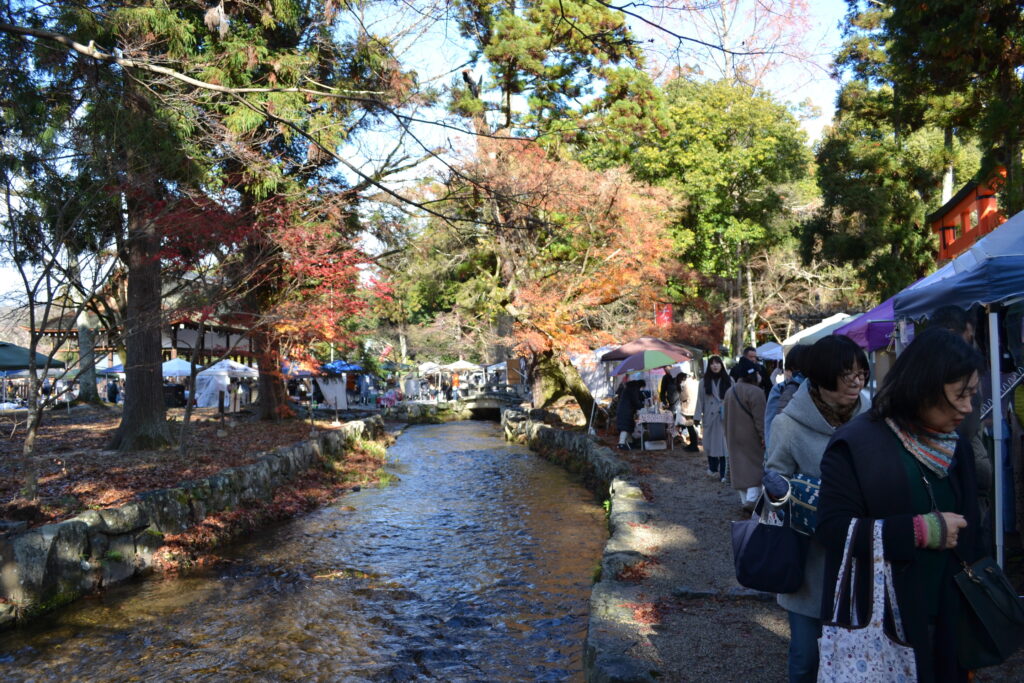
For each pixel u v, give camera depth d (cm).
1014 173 1244
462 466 1994
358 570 942
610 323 2331
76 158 976
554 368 2717
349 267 1508
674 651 478
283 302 1599
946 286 527
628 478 1194
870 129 3131
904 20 1333
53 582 811
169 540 1005
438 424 4044
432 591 842
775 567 293
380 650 669
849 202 2927
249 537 1156
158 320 1313
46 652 682
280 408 2567
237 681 608
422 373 5625
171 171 1152
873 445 241
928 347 233
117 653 677
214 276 1420
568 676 592
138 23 914
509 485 1602
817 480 296
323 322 1666
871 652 227
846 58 2083
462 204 769
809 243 3231
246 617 770
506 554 993
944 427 236
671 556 721
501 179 1352
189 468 1322
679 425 1652
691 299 3136
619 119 2134
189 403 1478
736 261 3931
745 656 468
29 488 934
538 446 2245
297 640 698
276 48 1563
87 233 1021
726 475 1149
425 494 1534
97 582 870
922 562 234
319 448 1856
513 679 593
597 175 1964
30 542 791
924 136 2956
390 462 2141
